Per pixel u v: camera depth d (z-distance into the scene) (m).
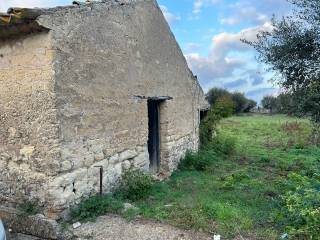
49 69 5.79
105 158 7.18
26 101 6.07
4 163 6.41
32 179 6.09
